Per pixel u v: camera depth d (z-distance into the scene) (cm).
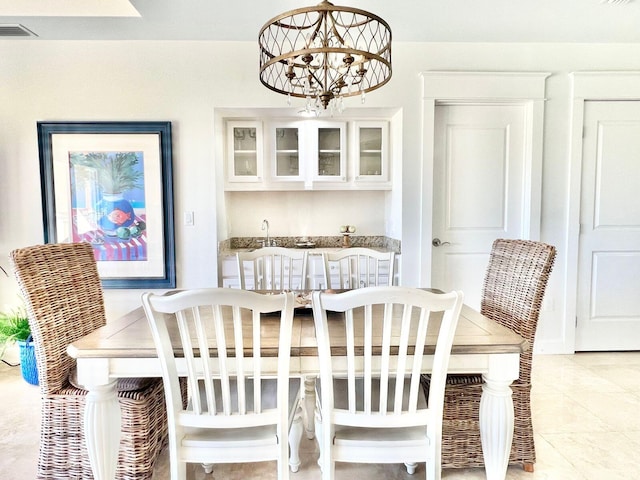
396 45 299
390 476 181
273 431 140
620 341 326
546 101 309
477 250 321
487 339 143
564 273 319
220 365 127
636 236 320
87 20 259
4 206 298
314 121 331
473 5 244
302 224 375
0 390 262
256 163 333
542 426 217
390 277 255
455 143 315
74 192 298
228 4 238
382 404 130
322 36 179
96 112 296
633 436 208
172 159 300
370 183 337
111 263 303
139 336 149
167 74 296
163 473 179
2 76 292
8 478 174
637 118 313
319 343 127
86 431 143
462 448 179
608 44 306
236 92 299
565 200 316
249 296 119
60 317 173
